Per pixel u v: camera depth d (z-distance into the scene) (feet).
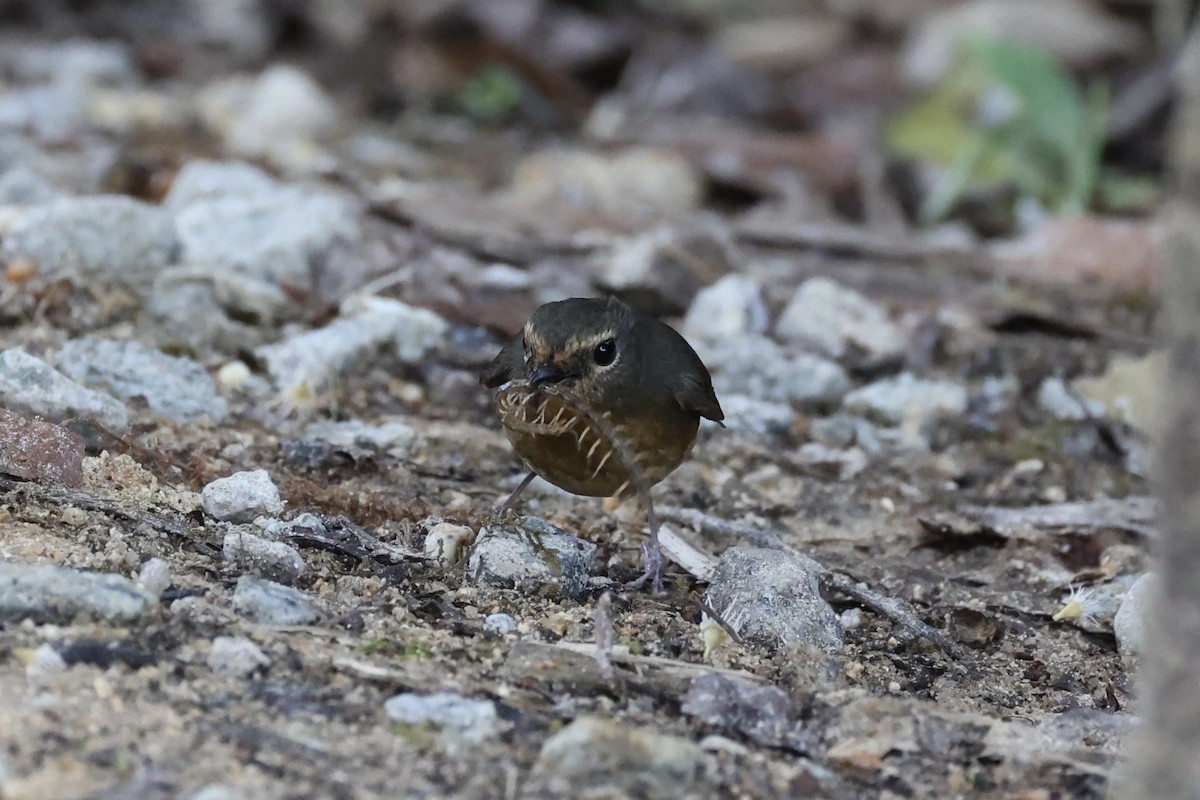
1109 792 21.43
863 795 21.30
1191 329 16.49
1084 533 33.86
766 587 26.25
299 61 74.28
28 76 65.16
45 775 19.03
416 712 21.48
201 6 76.84
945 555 33.42
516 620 25.79
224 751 20.13
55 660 21.48
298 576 25.99
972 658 27.50
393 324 38.91
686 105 71.31
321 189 50.55
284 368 37.06
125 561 24.90
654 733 21.18
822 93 72.54
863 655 26.68
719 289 44.37
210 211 42.80
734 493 35.45
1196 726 16.87
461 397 38.40
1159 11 66.23
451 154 63.36
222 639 22.44
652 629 26.37
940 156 61.41
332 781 19.77
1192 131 16.70
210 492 27.94
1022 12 72.49
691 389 29.84
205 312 38.34
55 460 28.04
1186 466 16.65
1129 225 52.44
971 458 39.09
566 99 70.64
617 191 57.57
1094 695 26.25
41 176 47.29
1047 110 58.08
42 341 35.65
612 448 28.50
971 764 22.44
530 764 20.68
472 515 29.89
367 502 29.55
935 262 52.60
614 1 78.69
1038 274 51.42
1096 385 42.06
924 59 72.64
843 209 60.54
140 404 33.45
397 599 25.64
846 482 36.68
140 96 62.95
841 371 41.14
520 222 50.14
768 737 22.49
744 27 79.51
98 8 76.64
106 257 39.45
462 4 73.41
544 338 28.40
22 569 22.91
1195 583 16.76
